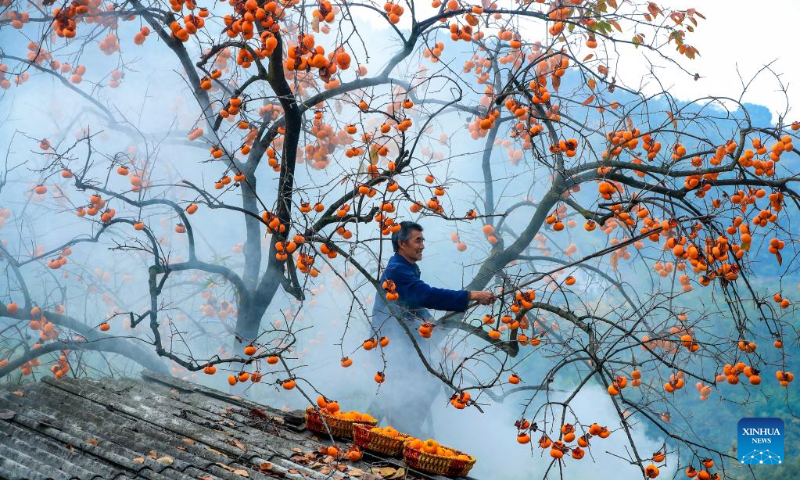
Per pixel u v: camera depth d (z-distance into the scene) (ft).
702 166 18.90
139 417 14.70
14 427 12.79
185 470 11.95
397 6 19.04
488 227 22.88
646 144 17.40
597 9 20.49
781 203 15.84
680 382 14.58
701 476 13.48
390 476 12.71
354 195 16.87
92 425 13.78
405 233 17.56
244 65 16.84
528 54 22.95
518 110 16.63
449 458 12.78
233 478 12.00
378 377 14.64
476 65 23.95
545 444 12.78
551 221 18.11
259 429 14.82
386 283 15.37
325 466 12.82
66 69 22.07
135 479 11.62
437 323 18.11
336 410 14.19
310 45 15.62
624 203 16.81
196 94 21.12
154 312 17.85
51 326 21.88
